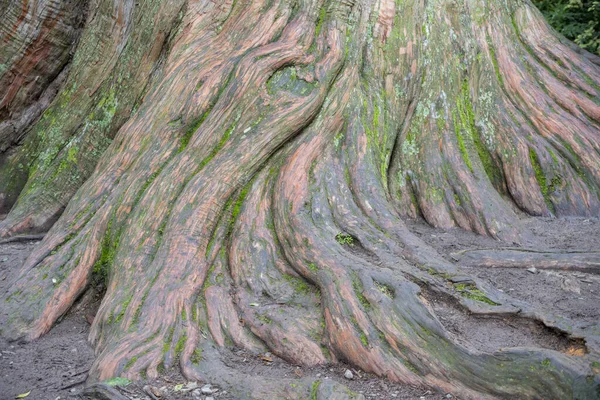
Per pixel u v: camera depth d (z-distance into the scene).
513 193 6.91
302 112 6.17
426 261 5.32
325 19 6.79
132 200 6.06
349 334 4.64
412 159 6.81
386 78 6.88
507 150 6.98
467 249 5.97
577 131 7.07
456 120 7.00
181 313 5.07
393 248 5.49
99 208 6.29
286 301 5.18
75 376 4.82
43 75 8.62
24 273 5.91
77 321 5.71
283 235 5.59
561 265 5.64
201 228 5.64
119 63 7.77
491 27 7.41
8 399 4.56
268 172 6.04
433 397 4.25
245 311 5.12
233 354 4.85
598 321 4.58
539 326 4.63
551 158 6.93
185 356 4.73
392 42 6.90
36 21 8.34
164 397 4.41
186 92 6.48
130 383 4.54
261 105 6.25
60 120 8.10
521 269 5.69
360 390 4.36
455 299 4.95
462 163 6.76
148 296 5.21
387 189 6.43
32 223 7.40
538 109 7.18
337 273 5.07
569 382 3.95
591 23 10.20
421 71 7.01
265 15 6.74
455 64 7.15
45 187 7.63
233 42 6.76
